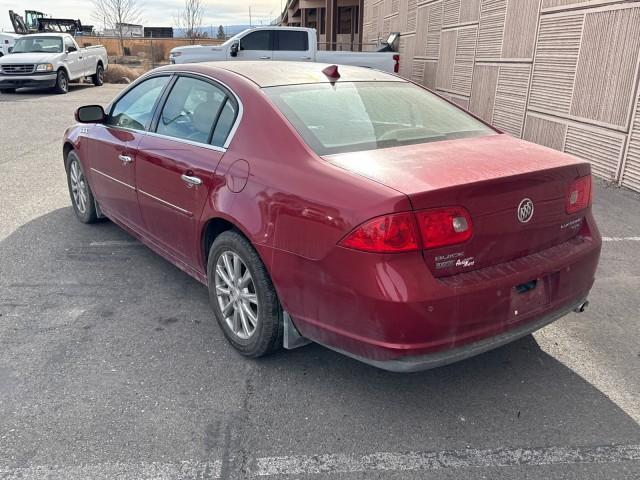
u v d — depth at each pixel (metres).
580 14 7.83
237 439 2.78
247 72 3.84
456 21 12.84
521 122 9.78
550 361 3.49
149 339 3.69
